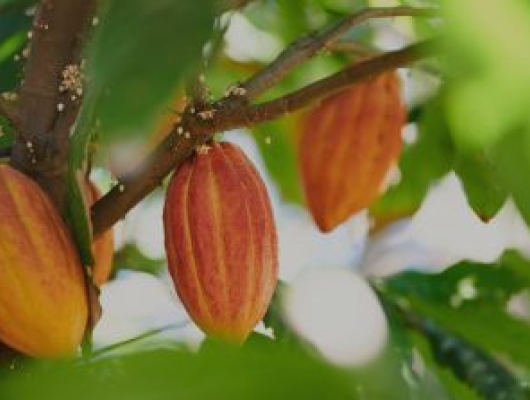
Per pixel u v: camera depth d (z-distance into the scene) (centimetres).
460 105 91
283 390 90
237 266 146
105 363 115
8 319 145
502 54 87
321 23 218
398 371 151
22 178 149
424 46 147
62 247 147
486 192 174
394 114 184
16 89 177
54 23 153
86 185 152
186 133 148
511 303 210
